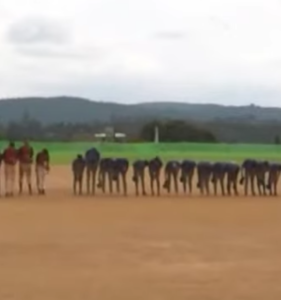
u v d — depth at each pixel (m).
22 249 17.45
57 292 12.74
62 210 26.42
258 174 35.28
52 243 18.44
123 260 16.06
